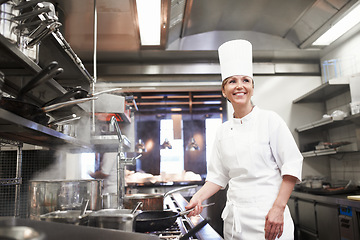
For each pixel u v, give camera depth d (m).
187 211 1.37
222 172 1.69
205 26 4.09
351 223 2.69
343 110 4.08
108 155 4.08
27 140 1.88
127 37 3.78
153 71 4.48
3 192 2.49
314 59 4.62
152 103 6.25
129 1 2.96
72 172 4.07
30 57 1.32
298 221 3.90
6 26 1.12
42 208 1.28
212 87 4.60
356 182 3.79
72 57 1.86
